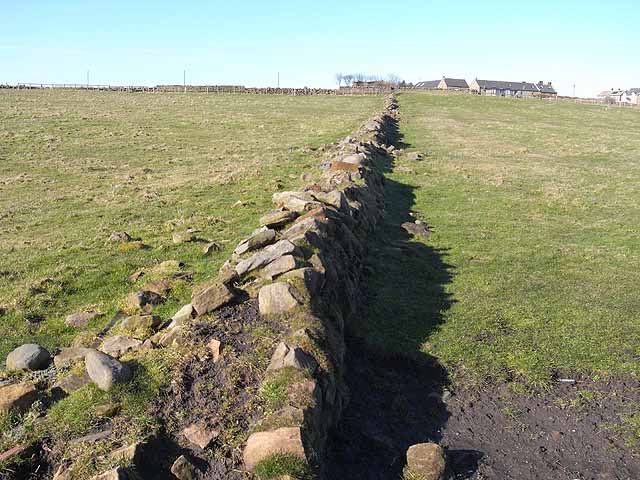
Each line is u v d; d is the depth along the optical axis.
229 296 8.12
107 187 22.88
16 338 9.39
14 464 5.57
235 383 6.53
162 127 42.00
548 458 6.85
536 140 37.50
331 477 6.07
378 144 29.09
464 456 6.81
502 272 12.72
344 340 8.80
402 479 6.22
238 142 34.84
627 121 52.53
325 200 13.03
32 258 13.53
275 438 5.53
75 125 41.75
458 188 21.53
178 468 5.43
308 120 46.81
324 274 8.83
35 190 22.47
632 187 22.61
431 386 8.30
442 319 10.20
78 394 6.53
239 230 15.29
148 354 7.17
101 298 11.05
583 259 13.81
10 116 45.22
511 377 8.50
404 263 13.08
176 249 13.87
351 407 7.55
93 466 5.39
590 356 9.02
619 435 7.30
